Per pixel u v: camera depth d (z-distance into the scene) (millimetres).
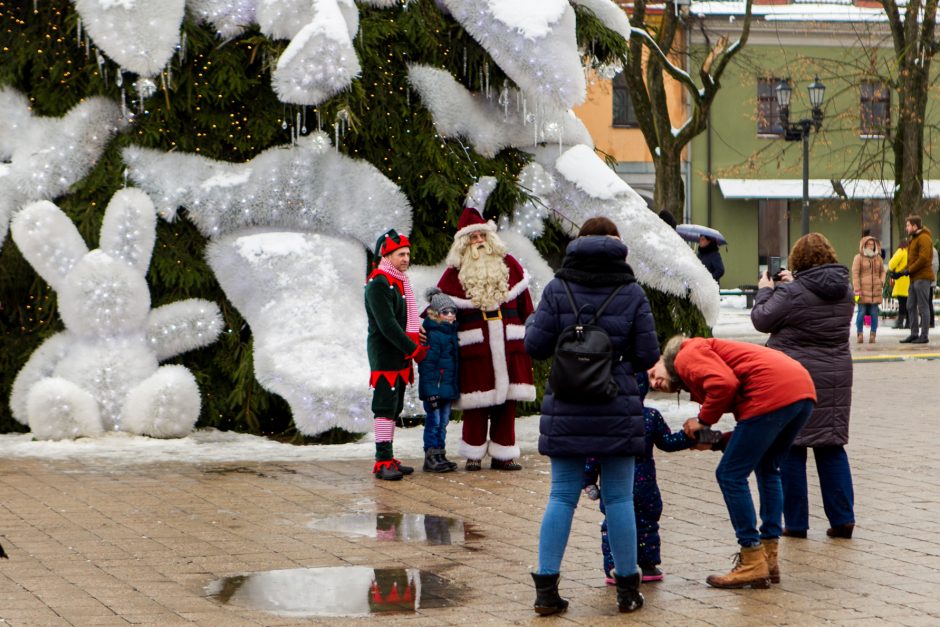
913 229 22828
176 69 12328
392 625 5941
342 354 11938
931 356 20250
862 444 11578
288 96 11891
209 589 6613
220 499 9102
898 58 32094
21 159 12258
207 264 12320
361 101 12258
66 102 12461
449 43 13195
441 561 7254
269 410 12078
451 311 10180
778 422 6648
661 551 7539
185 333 12078
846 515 7844
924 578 6805
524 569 7074
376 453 10023
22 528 8109
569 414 6109
